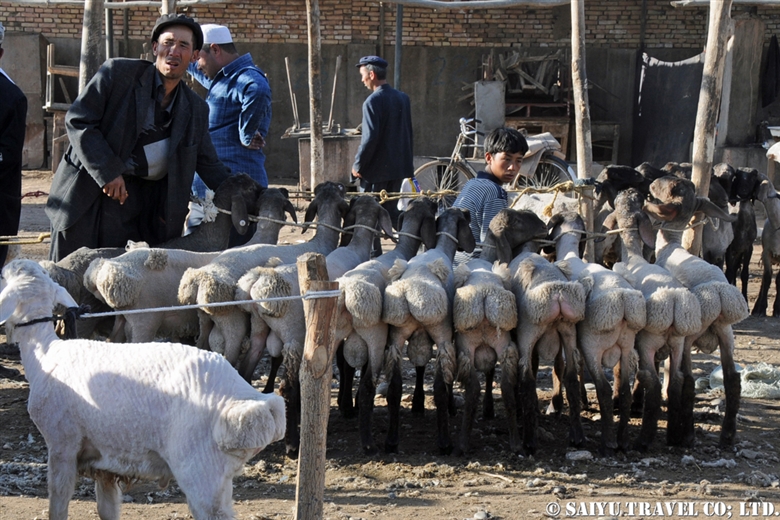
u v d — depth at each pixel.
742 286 10.44
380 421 6.38
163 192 6.39
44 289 4.07
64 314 4.12
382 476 5.24
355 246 6.35
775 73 18.83
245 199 6.42
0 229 6.46
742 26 17.48
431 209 6.53
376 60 9.48
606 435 5.65
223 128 7.90
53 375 3.85
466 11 19.92
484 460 5.55
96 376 3.75
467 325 5.41
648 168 8.27
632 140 19.91
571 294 5.43
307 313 3.88
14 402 6.43
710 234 9.73
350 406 6.45
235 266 5.49
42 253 11.68
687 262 6.20
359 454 5.62
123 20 19.86
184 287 5.31
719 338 5.85
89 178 6.14
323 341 3.87
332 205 6.48
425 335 5.62
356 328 5.47
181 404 3.61
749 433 6.21
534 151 13.77
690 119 17.59
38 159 20.27
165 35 6.02
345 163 14.62
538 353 5.88
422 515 4.62
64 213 6.15
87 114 5.92
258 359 5.51
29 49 19.91
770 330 9.30
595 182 7.70
